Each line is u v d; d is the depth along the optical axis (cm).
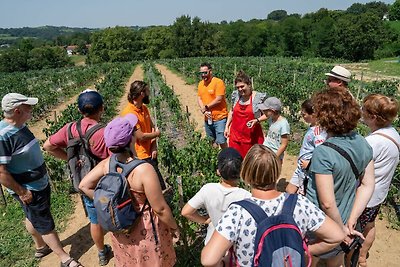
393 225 512
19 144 368
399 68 3753
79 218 579
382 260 443
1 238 526
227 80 2212
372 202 335
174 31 8425
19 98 360
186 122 1243
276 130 498
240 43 8081
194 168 721
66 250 498
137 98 458
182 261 444
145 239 301
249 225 207
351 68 4106
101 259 454
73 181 380
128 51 9706
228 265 237
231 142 557
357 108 259
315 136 346
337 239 219
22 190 380
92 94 373
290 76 2222
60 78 2966
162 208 291
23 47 10750
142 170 278
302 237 208
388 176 328
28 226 449
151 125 496
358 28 6562
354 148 255
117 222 278
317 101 268
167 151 734
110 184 274
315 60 5944
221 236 210
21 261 476
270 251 199
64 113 1257
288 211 210
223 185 298
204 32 8306
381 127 324
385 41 6725
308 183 296
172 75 3088
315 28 7138
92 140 361
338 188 261
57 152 394
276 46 7788
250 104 514
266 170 209
